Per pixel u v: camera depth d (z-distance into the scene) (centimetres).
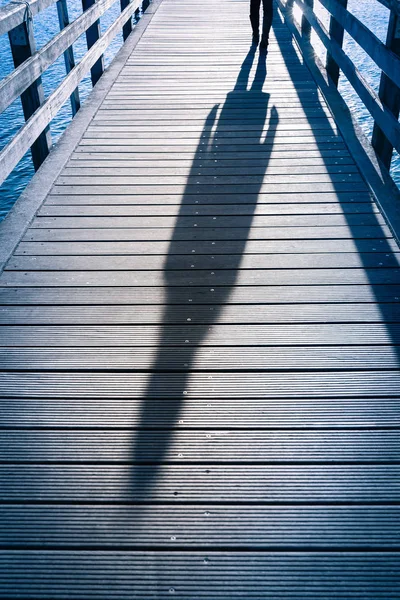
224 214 339
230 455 193
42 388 220
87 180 379
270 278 283
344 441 198
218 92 535
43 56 369
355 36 438
